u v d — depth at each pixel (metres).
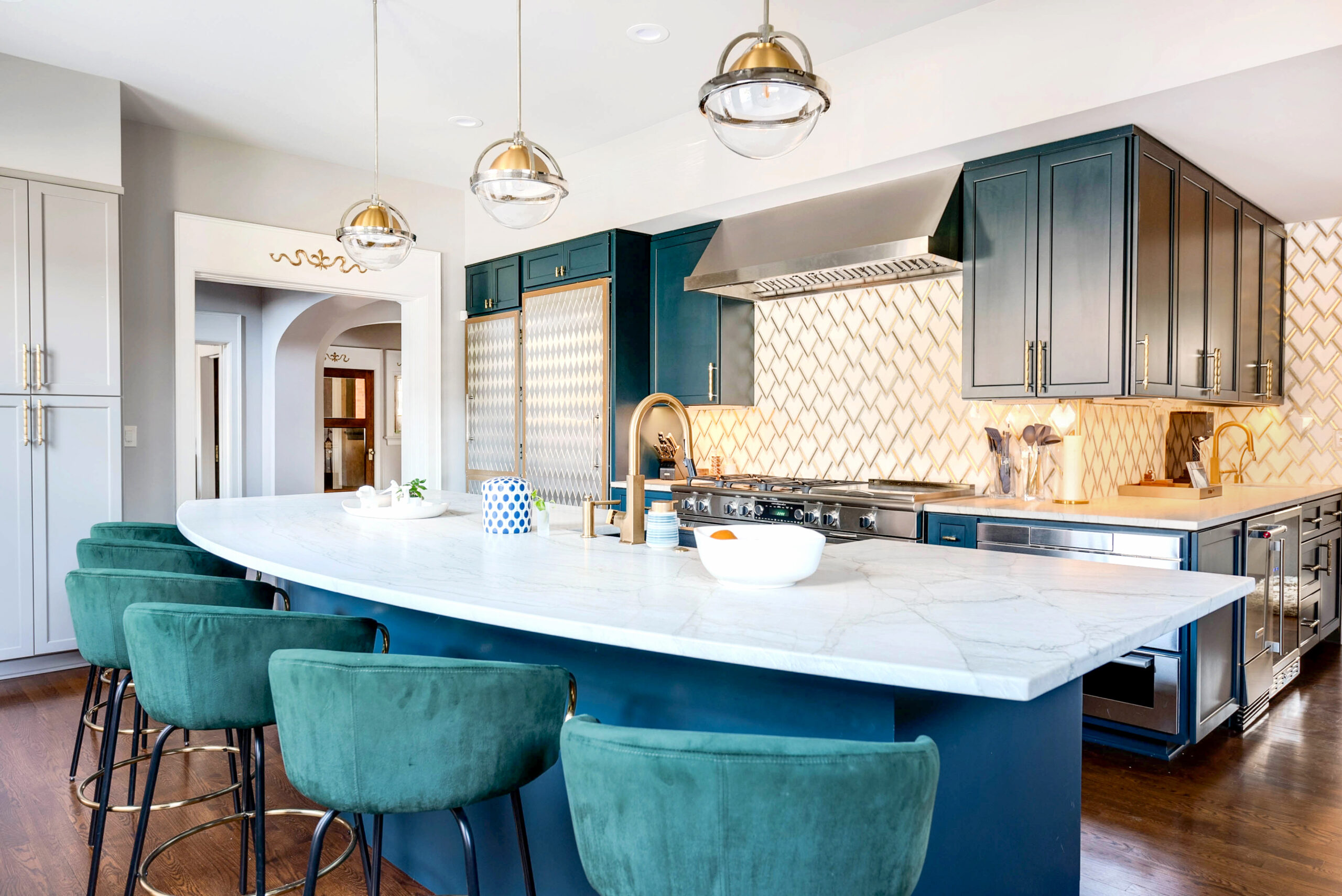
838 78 3.80
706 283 4.33
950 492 3.87
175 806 2.27
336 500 4.00
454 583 1.85
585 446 5.11
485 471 5.95
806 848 1.00
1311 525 4.08
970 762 1.61
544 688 1.51
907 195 3.81
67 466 4.10
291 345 7.78
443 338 6.04
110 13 3.48
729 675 1.62
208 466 8.66
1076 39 3.05
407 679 1.40
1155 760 3.11
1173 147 3.40
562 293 5.27
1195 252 3.63
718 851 1.01
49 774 2.97
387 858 2.46
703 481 4.60
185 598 2.28
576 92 4.20
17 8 3.44
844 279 4.27
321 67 3.96
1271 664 3.64
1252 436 4.60
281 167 5.23
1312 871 2.31
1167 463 4.60
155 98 4.37
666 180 4.62
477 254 6.04
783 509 4.09
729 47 1.99
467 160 5.37
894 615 1.51
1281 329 4.61
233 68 4.00
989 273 3.60
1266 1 2.62
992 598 1.67
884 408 4.46
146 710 1.90
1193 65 2.77
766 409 5.06
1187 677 3.03
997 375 3.59
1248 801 2.75
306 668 1.42
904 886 1.06
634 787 1.04
